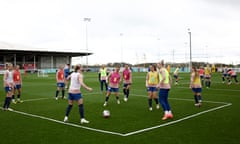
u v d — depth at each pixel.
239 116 9.67
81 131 7.62
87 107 11.88
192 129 7.78
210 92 18.14
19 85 13.77
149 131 7.58
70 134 7.30
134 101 13.88
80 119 9.24
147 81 11.18
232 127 7.98
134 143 6.46
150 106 11.11
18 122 8.84
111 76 12.66
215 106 12.05
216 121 8.83
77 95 8.55
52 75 48.81
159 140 6.69
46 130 7.76
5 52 62.62
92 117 9.59
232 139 6.75
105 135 7.18
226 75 28.91
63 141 6.66
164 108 9.27
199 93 12.16
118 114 10.17
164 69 9.31
